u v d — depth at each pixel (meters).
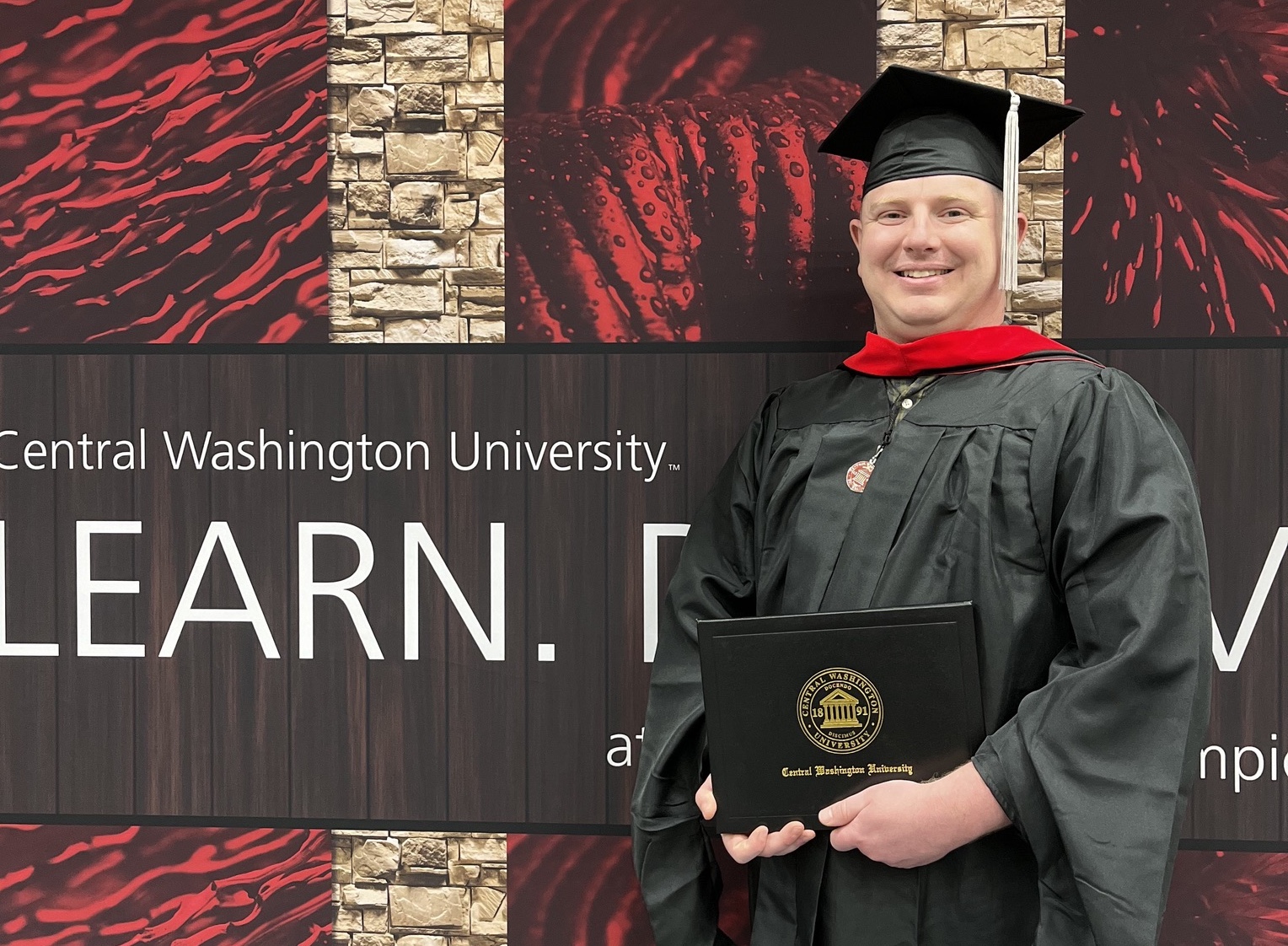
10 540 1.67
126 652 1.68
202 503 1.67
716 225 1.59
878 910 1.15
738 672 1.18
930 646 1.13
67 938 1.69
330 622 1.65
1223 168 1.53
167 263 1.66
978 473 1.15
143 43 1.65
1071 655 1.11
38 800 1.68
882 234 1.24
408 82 1.62
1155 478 1.10
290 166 1.64
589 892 1.63
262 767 1.67
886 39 1.56
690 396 1.60
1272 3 1.52
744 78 1.58
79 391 1.67
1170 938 1.56
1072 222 1.55
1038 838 1.07
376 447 1.64
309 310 1.65
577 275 1.61
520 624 1.63
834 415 1.28
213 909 1.68
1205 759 1.55
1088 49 1.54
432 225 1.63
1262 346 1.53
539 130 1.61
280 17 1.64
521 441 1.63
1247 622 1.54
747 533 1.38
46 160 1.67
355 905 1.67
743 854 1.18
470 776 1.64
